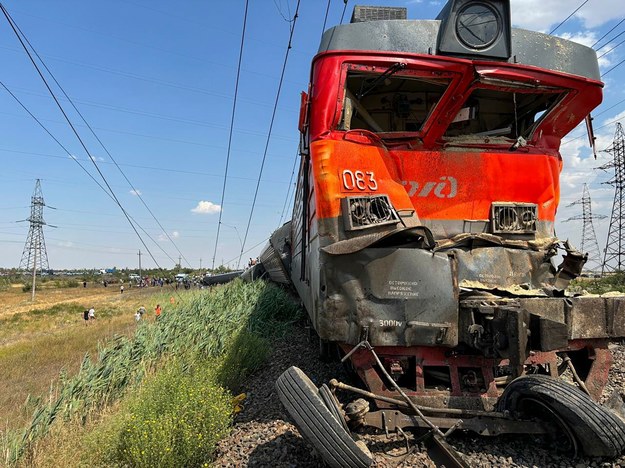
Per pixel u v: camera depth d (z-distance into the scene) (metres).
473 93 6.00
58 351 15.91
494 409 4.42
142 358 8.40
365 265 4.53
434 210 5.44
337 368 7.30
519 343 3.74
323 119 5.04
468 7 5.02
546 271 5.47
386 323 4.47
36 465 4.84
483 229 5.47
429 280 4.48
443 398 4.45
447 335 4.42
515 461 4.00
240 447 4.79
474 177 5.50
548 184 5.68
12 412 8.30
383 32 5.07
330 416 3.72
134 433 4.65
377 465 3.96
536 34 5.33
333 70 5.01
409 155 5.41
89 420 5.99
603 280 26.25
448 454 3.86
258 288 16.16
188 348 9.16
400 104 5.95
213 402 5.25
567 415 3.76
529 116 6.29
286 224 14.31
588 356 4.91
